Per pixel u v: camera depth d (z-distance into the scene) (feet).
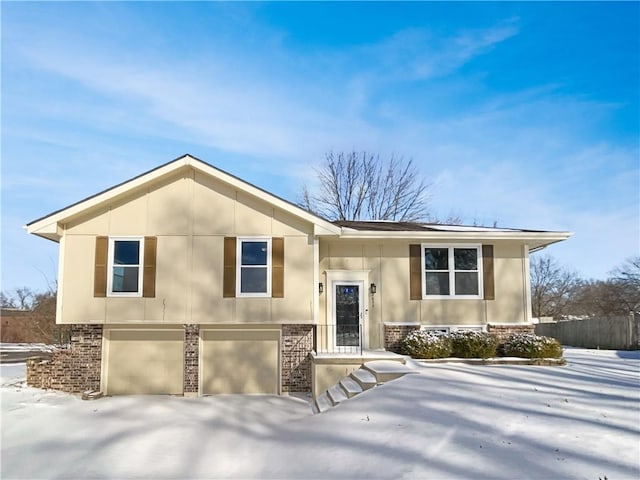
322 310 53.42
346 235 51.08
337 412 32.94
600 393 33.06
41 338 80.89
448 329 53.62
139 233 48.37
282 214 49.24
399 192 115.75
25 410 39.83
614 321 79.66
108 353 48.78
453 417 28.25
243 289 48.39
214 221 48.75
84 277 47.78
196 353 47.62
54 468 26.99
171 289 47.88
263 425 35.42
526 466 20.88
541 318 121.39
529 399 31.50
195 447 30.07
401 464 22.26
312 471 23.15
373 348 53.16
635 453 21.66
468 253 54.85
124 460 27.99
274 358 49.49
